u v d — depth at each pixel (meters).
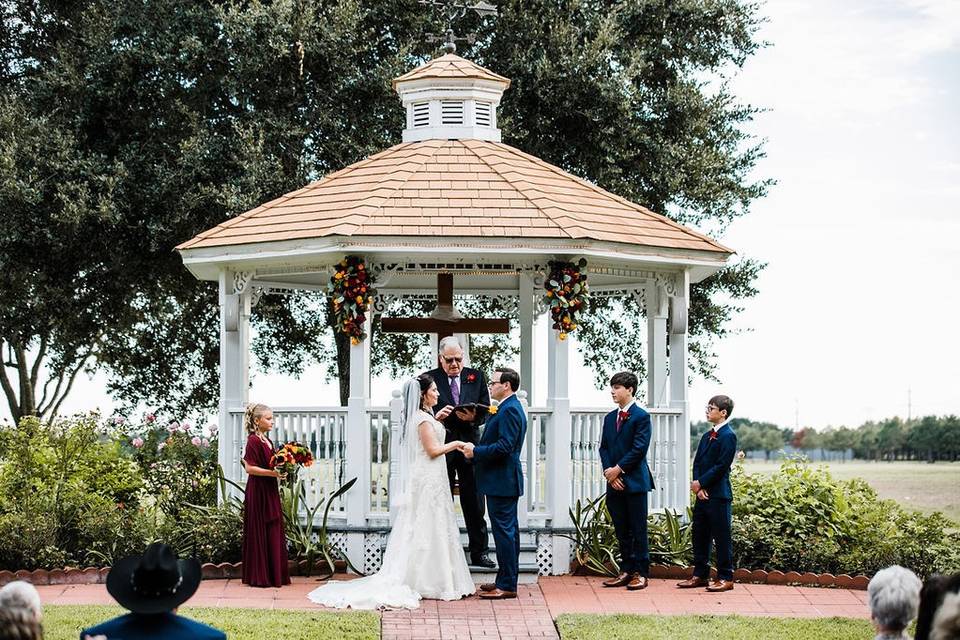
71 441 13.16
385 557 10.66
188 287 19.91
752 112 20.55
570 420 11.99
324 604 10.17
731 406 10.99
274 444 12.06
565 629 9.20
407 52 18.73
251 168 17.44
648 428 10.99
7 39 20.61
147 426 14.48
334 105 18.80
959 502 23.73
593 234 11.72
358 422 11.77
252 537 11.02
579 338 21.22
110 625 5.39
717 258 12.88
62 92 18.94
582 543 11.79
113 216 17.59
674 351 12.96
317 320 21.14
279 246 11.93
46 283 18.64
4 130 17.84
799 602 10.53
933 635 5.05
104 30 18.67
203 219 18.27
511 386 10.51
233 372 12.88
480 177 12.71
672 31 19.88
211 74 18.70
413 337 21.47
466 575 10.65
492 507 10.56
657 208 19.69
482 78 13.98
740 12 19.88
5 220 17.61
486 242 11.55
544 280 12.12
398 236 11.45
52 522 11.77
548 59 18.78
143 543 11.80
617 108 18.47
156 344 20.75
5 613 4.72
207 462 13.84
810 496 12.52
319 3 18.62
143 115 19.14
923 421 45.53
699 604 10.38
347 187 12.79
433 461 10.59
